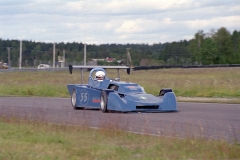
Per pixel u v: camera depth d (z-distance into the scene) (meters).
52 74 84.06
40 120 19.17
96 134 15.49
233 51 172.50
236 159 11.79
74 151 12.53
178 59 179.38
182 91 35.59
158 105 22.44
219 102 29.33
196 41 171.75
